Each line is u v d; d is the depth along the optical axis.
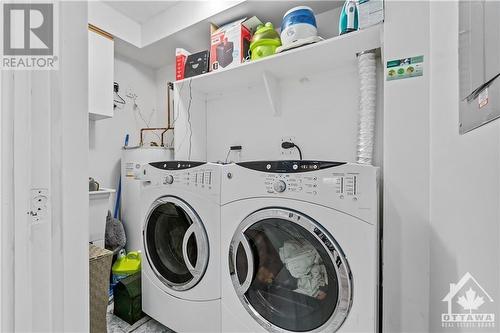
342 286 0.92
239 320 1.16
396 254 0.98
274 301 1.10
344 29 1.32
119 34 2.08
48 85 0.42
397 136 1.00
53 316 0.42
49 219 0.42
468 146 0.77
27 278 0.40
